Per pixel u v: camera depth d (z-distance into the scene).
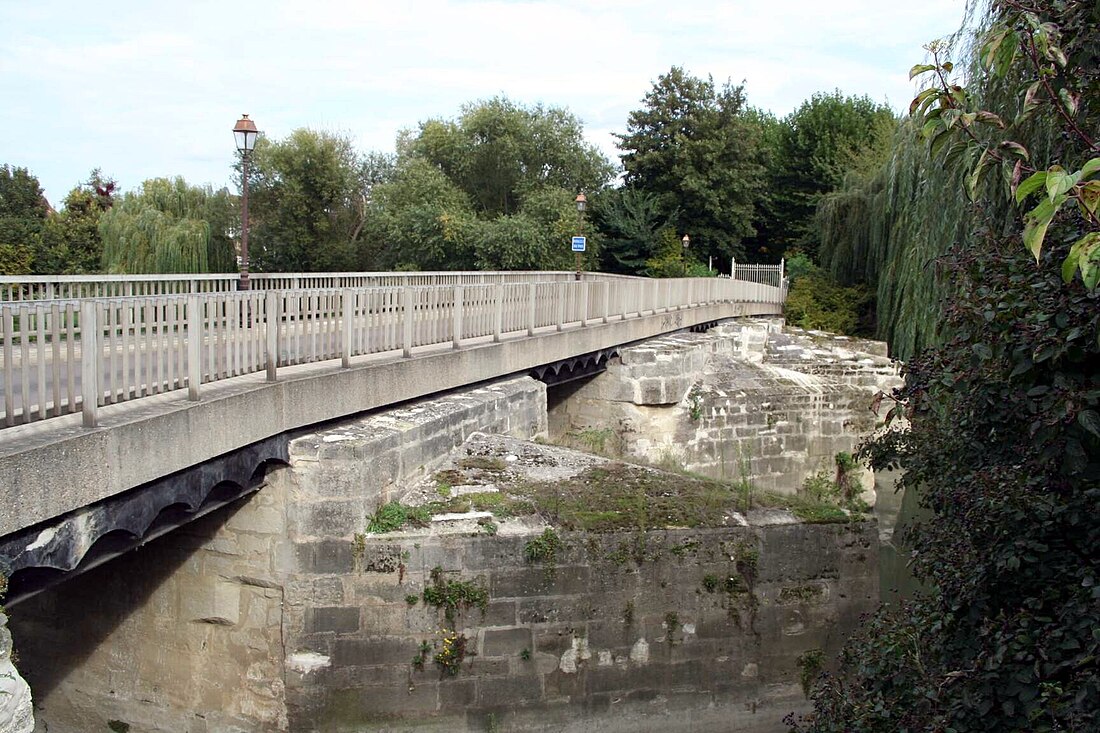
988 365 5.79
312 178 41.03
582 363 16.44
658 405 18.11
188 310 7.09
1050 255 5.38
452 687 8.42
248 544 8.52
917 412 6.93
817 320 33.22
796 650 9.09
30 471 5.21
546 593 8.55
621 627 8.72
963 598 5.96
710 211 47.62
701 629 8.90
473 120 43.09
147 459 6.29
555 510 8.96
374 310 9.99
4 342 5.43
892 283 27.12
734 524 8.98
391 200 40.09
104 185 49.78
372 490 8.53
